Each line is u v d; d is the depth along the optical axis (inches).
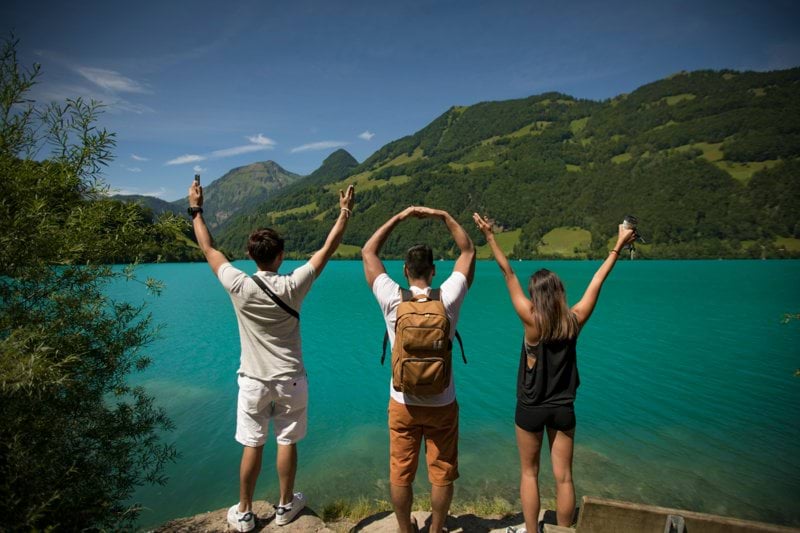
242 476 131.6
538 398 124.7
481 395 619.5
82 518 118.4
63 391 125.7
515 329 1247.5
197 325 1255.5
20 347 103.1
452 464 119.0
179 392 611.5
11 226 110.9
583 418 510.9
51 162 128.4
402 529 121.6
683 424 489.7
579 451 416.5
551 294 122.6
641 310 1614.2
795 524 301.4
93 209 136.2
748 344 992.2
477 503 320.2
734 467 382.6
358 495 345.4
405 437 117.1
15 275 118.1
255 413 129.5
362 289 2564.0
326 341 1056.8
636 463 390.6
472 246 128.2
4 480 104.2
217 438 444.5
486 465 387.9
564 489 125.0
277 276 129.2
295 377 131.3
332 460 409.4
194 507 319.9
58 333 126.7
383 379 723.4
